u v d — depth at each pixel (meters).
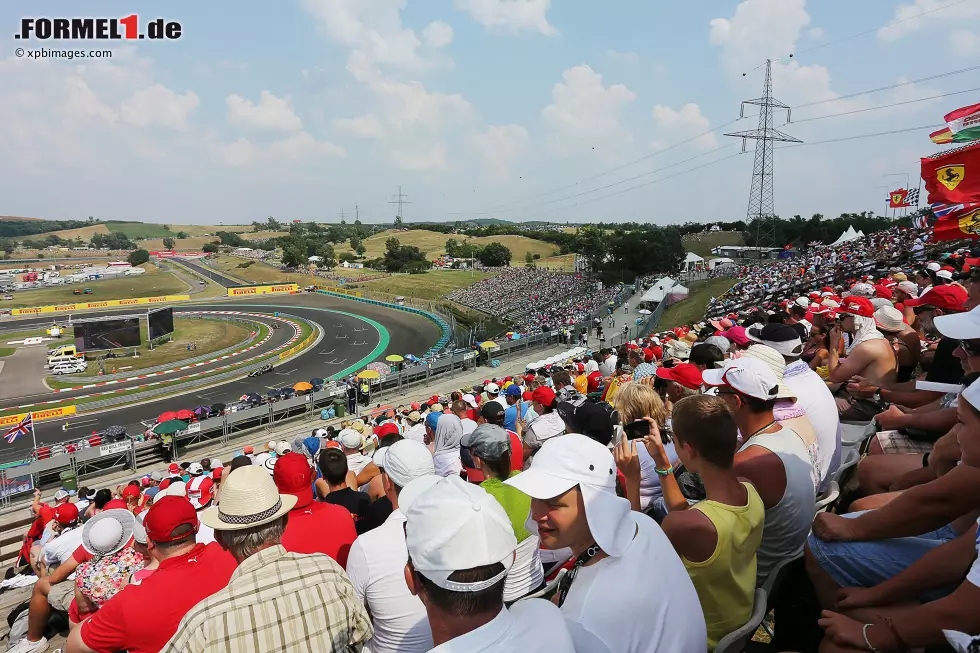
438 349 56.69
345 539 4.20
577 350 29.33
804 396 4.71
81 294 122.88
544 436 6.05
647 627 2.32
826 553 3.22
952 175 6.57
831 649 2.79
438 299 100.56
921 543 3.09
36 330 80.62
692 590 2.54
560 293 81.69
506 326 67.62
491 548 2.05
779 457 3.56
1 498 20.88
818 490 4.61
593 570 2.52
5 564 16.58
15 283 137.75
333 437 17.17
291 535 3.97
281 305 100.75
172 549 3.28
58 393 47.88
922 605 2.48
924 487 2.85
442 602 2.09
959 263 14.63
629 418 5.06
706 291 61.56
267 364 54.12
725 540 2.81
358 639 3.06
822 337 8.92
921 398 5.79
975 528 2.65
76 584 5.04
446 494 2.20
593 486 2.56
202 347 66.12
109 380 51.88
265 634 2.68
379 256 191.12
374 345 65.38
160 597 3.11
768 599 3.31
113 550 5.12
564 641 2.12
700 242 148.12
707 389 5.77
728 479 3.02
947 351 5.59
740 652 2.87
